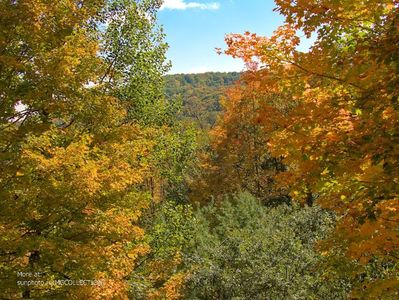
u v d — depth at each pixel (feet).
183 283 38.88
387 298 16.83
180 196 83.92
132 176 25.35
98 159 26.86
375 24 14.10
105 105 26.37
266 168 96.22
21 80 22.04
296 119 15.74
